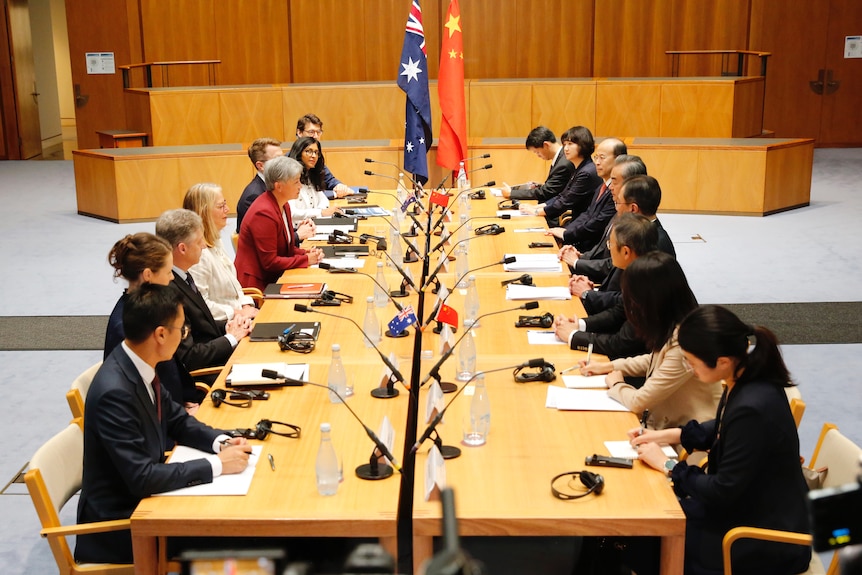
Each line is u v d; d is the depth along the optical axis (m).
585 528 2.78
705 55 15.80
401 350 4.27
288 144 12.28
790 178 11.34
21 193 13.33
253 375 3.85
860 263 8.93
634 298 3.57
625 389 3.65
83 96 16.03
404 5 15.68
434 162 11.42
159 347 3.12
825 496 1.19
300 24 15.77
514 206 8.07
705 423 3.36
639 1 15.62
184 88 13.41
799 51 16.06
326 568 2.83
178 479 2.98
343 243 6.60
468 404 3.63
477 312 4.77
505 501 2.87
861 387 5.91
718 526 3.01
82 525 2.97
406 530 3.53
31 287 8.45
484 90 13.60
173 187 11.26
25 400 5.86
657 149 11.26
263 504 2.88
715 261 9.08
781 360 2.99
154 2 15.60
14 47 16.50
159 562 2.92
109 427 3.01
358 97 13.56
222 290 5.35
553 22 15.73
